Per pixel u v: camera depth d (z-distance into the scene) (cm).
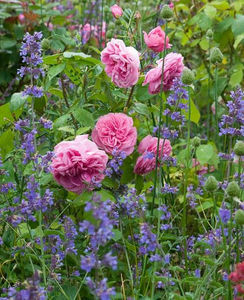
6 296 221
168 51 357
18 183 269
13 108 270
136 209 237
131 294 245
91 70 284
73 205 257
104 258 169
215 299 242
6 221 246
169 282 216
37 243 240
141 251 224
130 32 305
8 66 430
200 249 274
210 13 384
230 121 248
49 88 287
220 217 213
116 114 264
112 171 258
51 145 291
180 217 288
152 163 268
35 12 435
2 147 279
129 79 262
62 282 246
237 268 191
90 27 422
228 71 407
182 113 302
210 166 344
